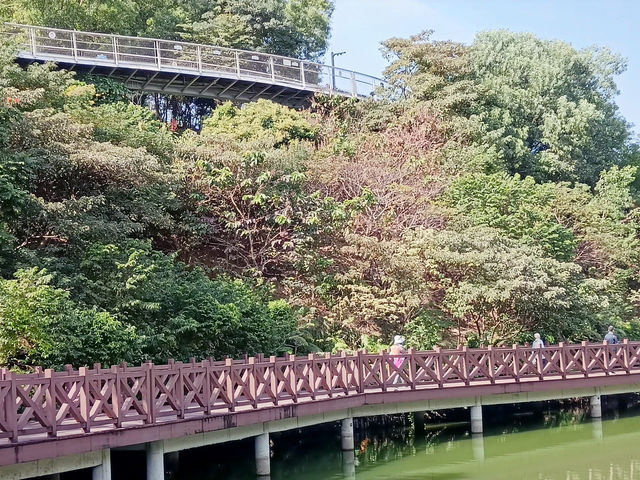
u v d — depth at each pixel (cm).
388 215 2927
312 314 2584
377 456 1953
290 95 4278
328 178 3034
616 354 2459
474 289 2575
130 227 2255
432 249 2667
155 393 1431
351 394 1941
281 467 1828
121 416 1360
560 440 2116
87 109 2670
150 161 2377
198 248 2808
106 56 3612
